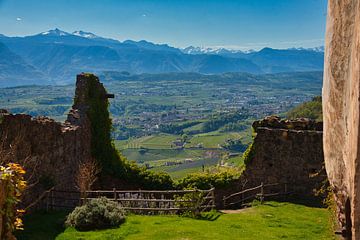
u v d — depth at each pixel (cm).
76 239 1224
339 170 525
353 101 428
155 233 1288
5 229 638
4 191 630
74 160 1891
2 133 1313
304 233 1341
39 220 1430
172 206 1647
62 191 1627
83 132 2014
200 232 1312
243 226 1427
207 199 1823
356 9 448
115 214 1420
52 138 1661
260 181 2041
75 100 2117
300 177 1984
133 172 2130
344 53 488
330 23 534
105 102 2209
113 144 2216
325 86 561
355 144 416
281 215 1633
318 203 1903
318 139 1961
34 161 1498
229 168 2288
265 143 2041
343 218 551
